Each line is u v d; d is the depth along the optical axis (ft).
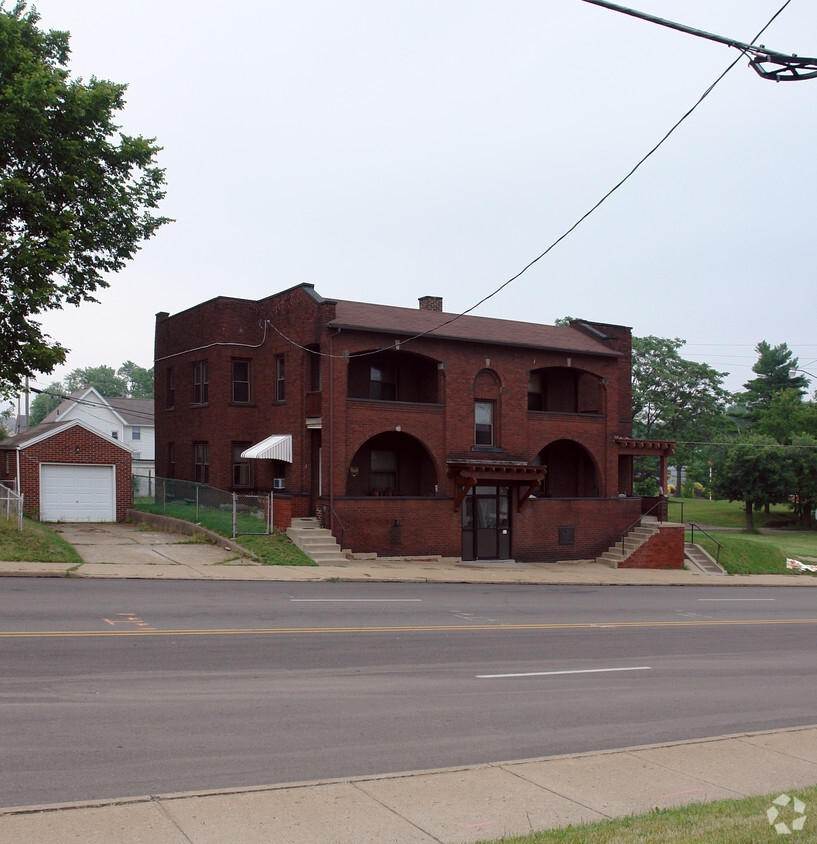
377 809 21.89
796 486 209.87
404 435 99.55
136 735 27.20
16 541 68.85
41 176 83.71
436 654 43.14
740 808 22.67
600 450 107.45
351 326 88.89
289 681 35.47
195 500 96.99
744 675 43.73
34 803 21.16
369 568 80.64
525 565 98.12
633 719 33.40
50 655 36.86
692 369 197.67
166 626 45.32
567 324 208.85
